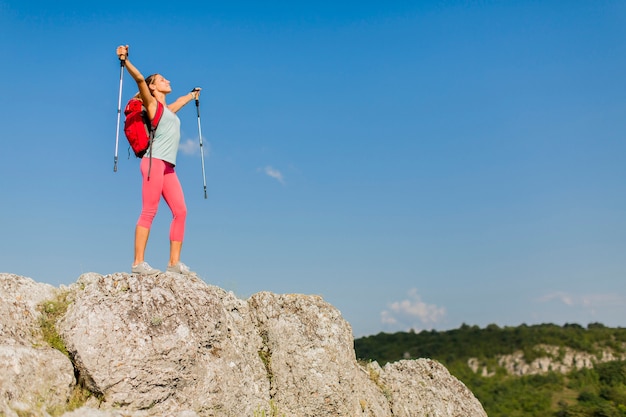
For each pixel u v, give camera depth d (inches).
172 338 331.9
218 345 355.6
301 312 416.2
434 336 3649.1
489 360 3260.3
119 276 351.9
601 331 3494.1
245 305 419.8
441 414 491.8
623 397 2498.8
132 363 319.3
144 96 363.3
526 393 2755.9
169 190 378.6
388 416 450.3
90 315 325.7
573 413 2384.4
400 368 525.0
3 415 271.4
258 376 382.0
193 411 326.6
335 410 389.4
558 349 3265.3
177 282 358.3
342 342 413.4
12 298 337.4
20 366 297.9
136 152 367.2
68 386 310.5
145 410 319.6
